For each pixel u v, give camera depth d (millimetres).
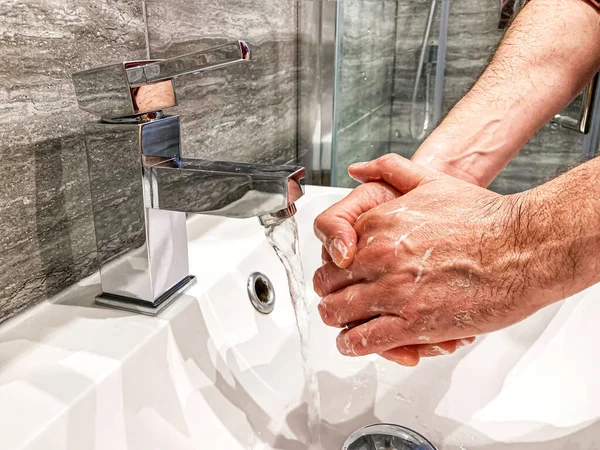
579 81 562
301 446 406
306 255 604
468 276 332
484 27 1410
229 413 395
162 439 340
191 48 527
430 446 399
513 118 532
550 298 323
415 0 1384
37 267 385
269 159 750
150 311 380
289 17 750
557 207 312
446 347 379
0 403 287
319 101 877
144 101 328
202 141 574
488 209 342
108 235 381
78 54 389
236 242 516
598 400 408
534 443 398
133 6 438
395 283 353
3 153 346
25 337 352
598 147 1132
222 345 422
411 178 423
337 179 962
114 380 316
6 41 334
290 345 491
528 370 460
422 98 1488
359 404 450
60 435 278
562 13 550
